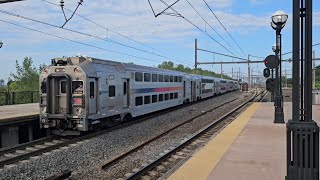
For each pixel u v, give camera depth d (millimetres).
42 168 10641
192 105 38438
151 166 9875
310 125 4887
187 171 8109
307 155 4895
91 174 9672
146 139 16094
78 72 16234
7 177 9602
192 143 13930
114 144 14680
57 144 13945
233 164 8750
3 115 16922
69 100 16250
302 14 5090
